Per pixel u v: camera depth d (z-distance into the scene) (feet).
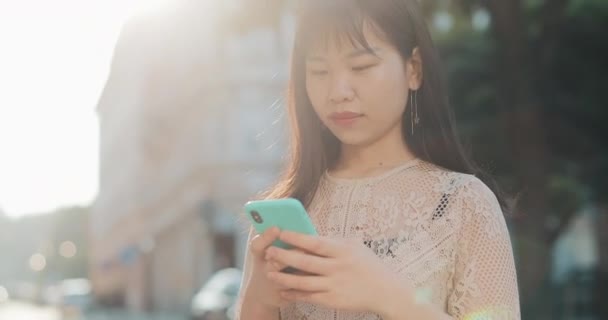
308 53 6.60
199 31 99.55
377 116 6.56
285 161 7.50
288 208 5.72
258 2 28.58
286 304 6.55
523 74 30.09
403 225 6.45
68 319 112.16
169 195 114.32
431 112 6.92
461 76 40.60
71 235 244.01
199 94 101.50
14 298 243.81
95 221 192.95
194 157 103.14
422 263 6.29
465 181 6.48
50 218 253.85
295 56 7.15
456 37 41.34
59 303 128.26
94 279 176.96
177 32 111.14
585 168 41.93
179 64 112.57
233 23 29.55
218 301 59.98
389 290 5.56
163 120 122.42
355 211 6.68
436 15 32.89
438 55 6.91
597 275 43.52
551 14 32.40
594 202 43.96
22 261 321.32
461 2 31.22
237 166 93.04
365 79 6.46
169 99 118.52
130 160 140.87
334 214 6.78
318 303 5.61
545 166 30.37
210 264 103.71
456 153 6.97
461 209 6.38
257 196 7.66
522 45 29.84
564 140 40.75
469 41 41.09
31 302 211.82
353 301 5.53
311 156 7.18
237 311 6.68
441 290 6.31
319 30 6.47
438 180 6.55
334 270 5.54
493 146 38.11
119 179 155.74
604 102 39.88
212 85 95.76
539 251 29.68
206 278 104.99
